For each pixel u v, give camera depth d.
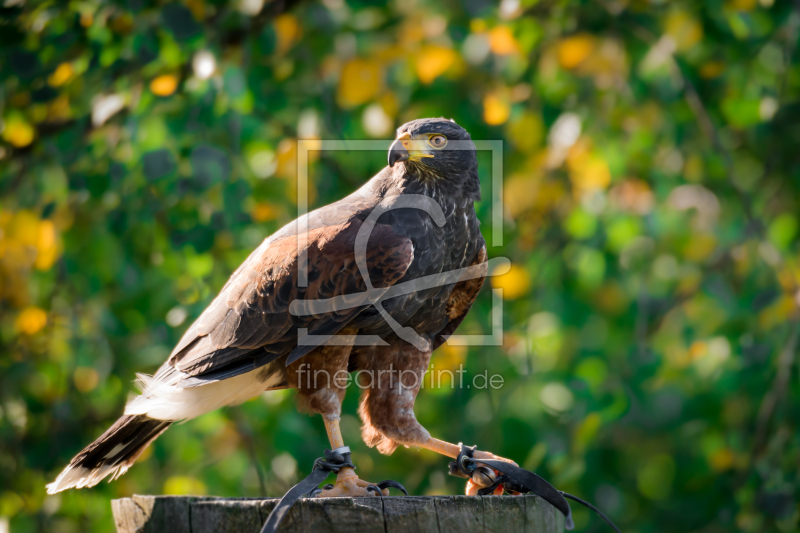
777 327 10.49
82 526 11.13
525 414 10.60
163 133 8.99
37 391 10.59
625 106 10.75
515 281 10.31
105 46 9.07
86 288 9.55
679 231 11.57
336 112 10.93
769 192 12.08
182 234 9.05
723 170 11.33
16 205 9.86
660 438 11.50
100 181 9.08
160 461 10.00
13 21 9.27
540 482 4.81
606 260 10.98
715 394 10.67
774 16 10.34
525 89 10.91
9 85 9.46
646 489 11.52
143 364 10.16
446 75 10.43
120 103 8.65
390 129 10.41
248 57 10.02
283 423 9.56
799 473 9.85
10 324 10.58
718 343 10.78
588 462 10.73
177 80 9.34
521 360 10.62
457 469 5.83
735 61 10.70
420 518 4.41
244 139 9.30
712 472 10.96
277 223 9.88
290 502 4.30
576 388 10.15
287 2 10.35
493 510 4.53
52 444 10.20
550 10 10.84
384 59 10.36
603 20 10.55
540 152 10.79
